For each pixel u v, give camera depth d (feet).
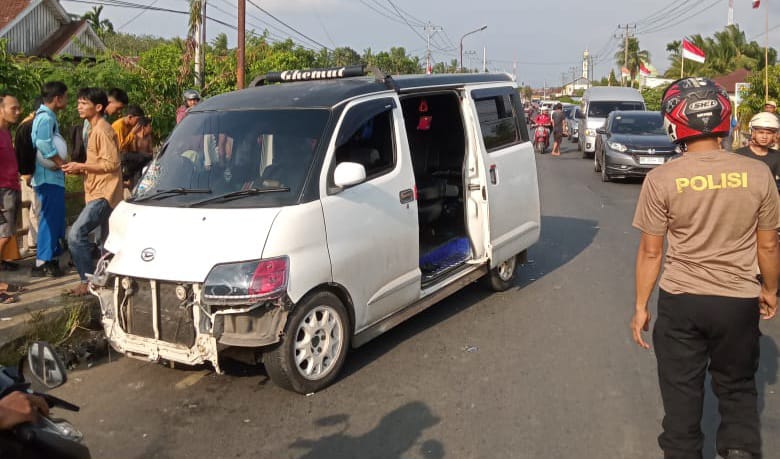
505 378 16.63
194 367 17.53
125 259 15.60
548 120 81.30
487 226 21.99
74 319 19.29
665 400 11.05
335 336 16.28
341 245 16.19
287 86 19.39
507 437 13.76
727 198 10.17
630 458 12.92
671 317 10.77
